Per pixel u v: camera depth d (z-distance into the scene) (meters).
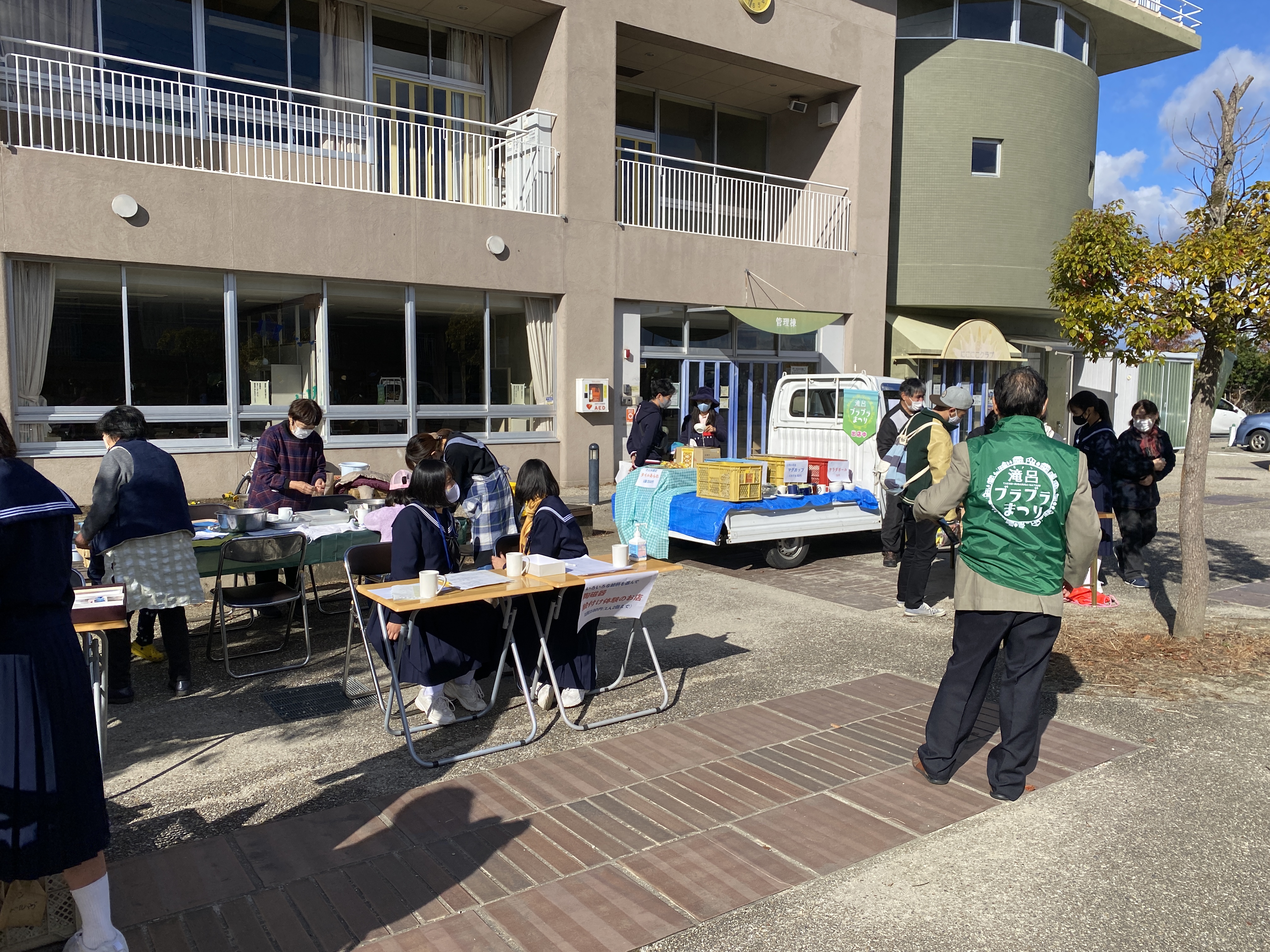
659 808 3.74
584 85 12.93
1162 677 5.42
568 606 4.88
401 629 4.48
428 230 11.71
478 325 12.56
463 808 3.74
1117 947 2.82
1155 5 20.33
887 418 8.94
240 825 3.62
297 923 2.91
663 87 16.16
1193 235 5.89
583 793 3.88
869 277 16.48
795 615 7.00
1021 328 19.95
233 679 5.50
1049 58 17.58
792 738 4.50
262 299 10.85
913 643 6.23
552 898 3.06
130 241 9.74
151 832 3.56
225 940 2.82
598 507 11.77
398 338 11.88
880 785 3.95
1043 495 3.63
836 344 16.38
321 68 12.28
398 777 4.07
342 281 11.38
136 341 10.12
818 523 8.71
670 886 3.14
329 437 11.42
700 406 10.03
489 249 12.19
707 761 4.21
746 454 15.66
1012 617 3.74
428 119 13.41
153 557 4.93
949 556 9.46
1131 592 7.77
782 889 3.13
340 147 12.49
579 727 4.62
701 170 17.06
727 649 6.09
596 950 2.78
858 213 16.27
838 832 3.53
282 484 6.92
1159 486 15.48
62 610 2.60
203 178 10.12
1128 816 3.67
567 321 13.02
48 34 10.30
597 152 13.11
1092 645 6.04
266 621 6.85
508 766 4.18
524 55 13.59
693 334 14.87
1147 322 5.83
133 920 2.92
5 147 9.03
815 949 2.81
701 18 13.99
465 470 6.04
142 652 5.81
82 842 2.54
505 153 13.69
